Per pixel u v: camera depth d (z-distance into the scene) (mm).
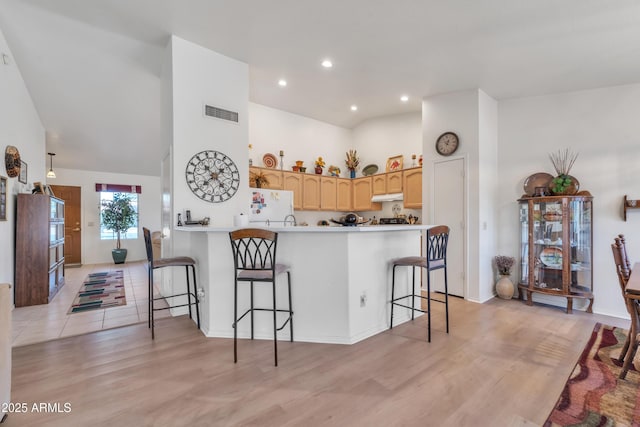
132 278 5223
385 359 2303
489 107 4168
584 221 3621
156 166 6887
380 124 6000
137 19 2883
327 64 3596
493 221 4211
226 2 2578
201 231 2762
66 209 6547
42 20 2971
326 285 2617
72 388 1902
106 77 3969
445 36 2920
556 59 3180
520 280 4062
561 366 2213
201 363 2225
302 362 2248
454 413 1691
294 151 5738
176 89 3178
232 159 3557
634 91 3447
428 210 4414
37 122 4496
